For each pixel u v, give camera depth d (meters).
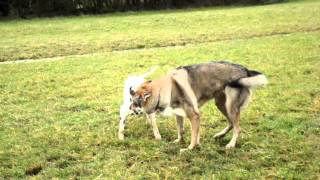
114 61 9.79
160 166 5.06
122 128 5.77
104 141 5.65
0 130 6.07
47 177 4.94
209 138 5.68
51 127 6.09
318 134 5.67
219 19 15.95
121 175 4.90
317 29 13.34
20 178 4.95
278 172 4.85
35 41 12.76
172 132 5.93
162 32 13.67
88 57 10.42
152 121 5.75
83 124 6.18
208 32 13.38
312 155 5.19
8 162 5.23
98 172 4.99
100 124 6.19
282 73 8.20
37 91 7.70
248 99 5.41
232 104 5.36
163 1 21.45
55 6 20.00
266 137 5.64
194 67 5.34
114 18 17.67
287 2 22.06
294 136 5.60
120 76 8.51
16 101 7.22
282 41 11.37
